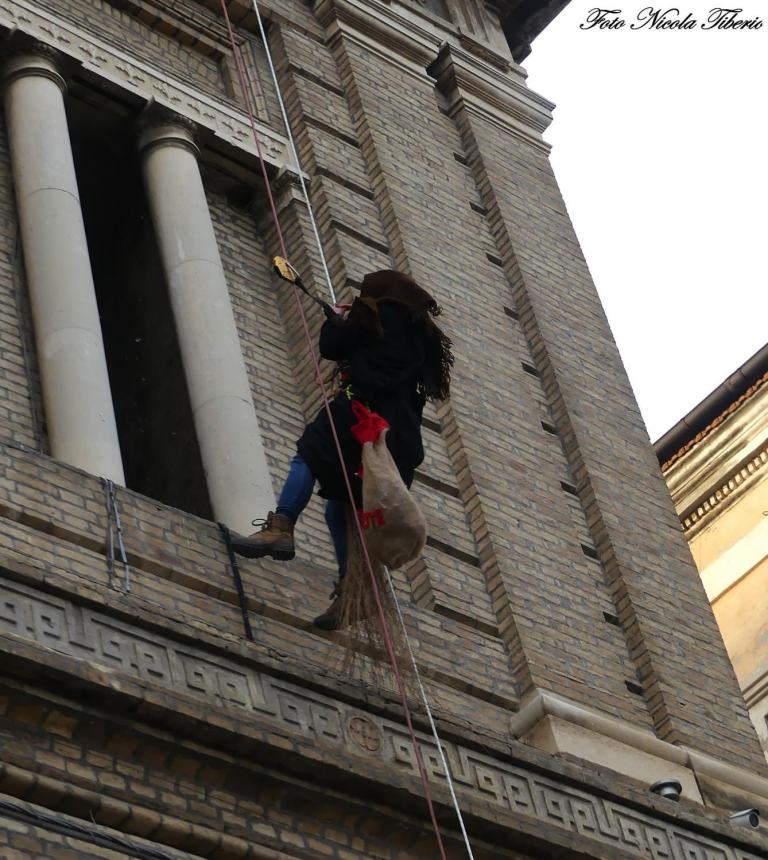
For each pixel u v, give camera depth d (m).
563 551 15.46
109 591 12.09
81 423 13.55
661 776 14.34
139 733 11.28
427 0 19.47
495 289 17.25
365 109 17.55
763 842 14.14
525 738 13.98
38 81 15.44
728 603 24.73
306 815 11.83
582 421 16.58
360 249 16.41
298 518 14.33
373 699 12.67
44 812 10.85
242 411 14.57
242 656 12.19
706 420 24.97
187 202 15.71
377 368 12.68
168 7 16.92
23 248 14.58
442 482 15.22
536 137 19.09
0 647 10.87
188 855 11.26
